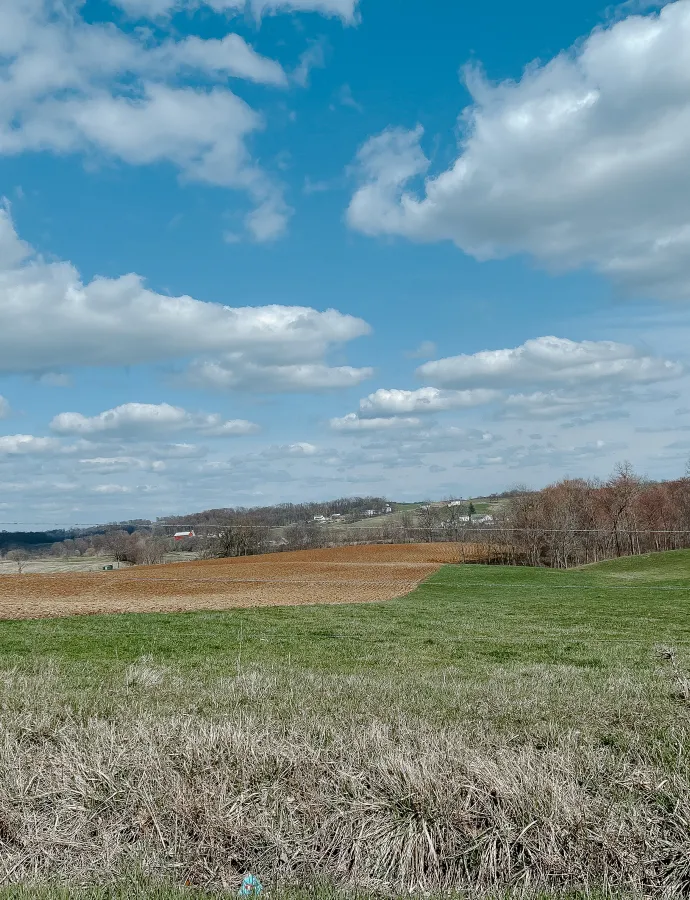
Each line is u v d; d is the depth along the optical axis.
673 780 5.70
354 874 5.16
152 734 6.96
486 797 5.52
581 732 7.42
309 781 5.94
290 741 6.69
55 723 7.79
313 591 35.84
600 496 77.12
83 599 30.80
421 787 5.58
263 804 5.65
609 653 15.90
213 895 4.80
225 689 9.92
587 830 5.13
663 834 5.11
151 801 5.61
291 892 4.82
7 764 6.29
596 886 4.87
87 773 6.05
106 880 5.01
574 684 10.80
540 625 21.78
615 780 5.81
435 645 17.23
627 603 29.22
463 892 4.87
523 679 11.38
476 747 6.79
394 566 54.22
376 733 6.91
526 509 71.81
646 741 7.03
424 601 30.38
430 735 6.97
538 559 72.88
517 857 5.17
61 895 4.61
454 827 5.36
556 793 5.41
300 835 5.44
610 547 76.44
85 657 14.50
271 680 10.76
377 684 10.59
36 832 5.50
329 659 14.77
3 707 8.51
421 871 5.16
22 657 14.05
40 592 34.62
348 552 67.94
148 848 5.36
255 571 49.88
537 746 7.12
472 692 9.99
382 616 23.91
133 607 26.92
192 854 5.28
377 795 5.69
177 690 9.88
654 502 76.31
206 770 6.09
